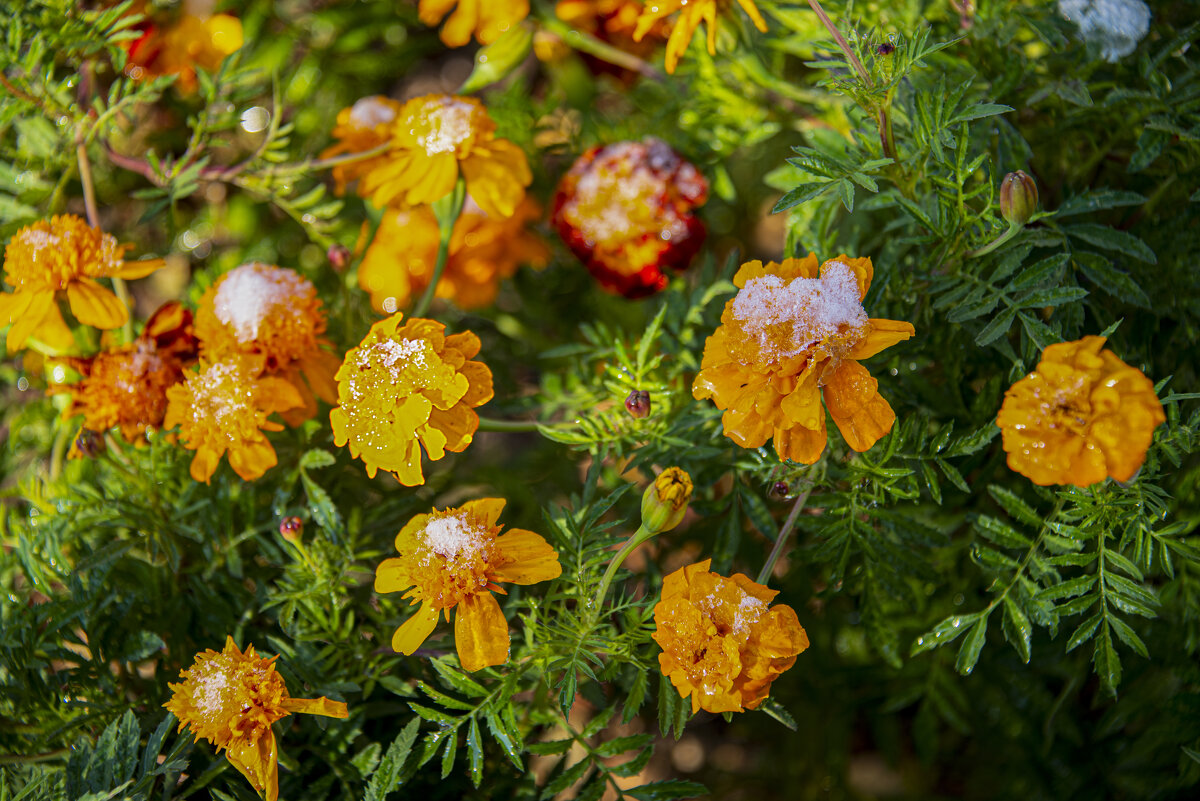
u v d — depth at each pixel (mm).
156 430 722
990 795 785
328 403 750
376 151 750
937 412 705
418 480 649
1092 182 742
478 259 819
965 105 708
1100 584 652
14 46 732
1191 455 713
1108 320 701
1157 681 720
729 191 803
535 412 801
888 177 685
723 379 640
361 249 785
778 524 765
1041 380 621
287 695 651
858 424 635
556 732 791
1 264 772
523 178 732
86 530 724
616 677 696
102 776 658
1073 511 657
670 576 637
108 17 745
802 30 751
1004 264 669
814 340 629
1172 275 708
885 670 766
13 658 689
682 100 806
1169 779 723
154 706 699
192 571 728
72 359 714
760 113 794
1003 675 755
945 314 700
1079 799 742
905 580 705
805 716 787
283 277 701
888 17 736
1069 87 707
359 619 716
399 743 658
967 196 671
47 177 778
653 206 767
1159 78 699
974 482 705
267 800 649
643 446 711
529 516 794
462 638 644
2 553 742
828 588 713
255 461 690
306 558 693
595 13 825
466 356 656
